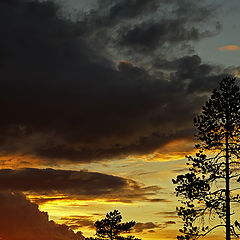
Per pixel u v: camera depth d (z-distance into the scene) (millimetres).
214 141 25047
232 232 23781
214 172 24469
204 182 24531
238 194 24062
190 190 24766
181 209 24906
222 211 24094
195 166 25047
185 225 24781
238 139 24891
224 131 24906
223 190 24266
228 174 24344
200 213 24469
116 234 50281
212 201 24344
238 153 24438
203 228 24469
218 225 24188
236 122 25109
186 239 24688
